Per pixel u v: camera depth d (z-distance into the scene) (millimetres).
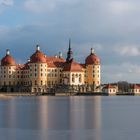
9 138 95688
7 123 122750
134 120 134625
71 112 165750
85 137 97188
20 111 169625
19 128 111188
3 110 175375
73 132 104562
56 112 165125
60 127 113500
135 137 97125
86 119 136125
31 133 102625
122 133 103125
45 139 94562
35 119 134750
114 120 133875
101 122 127312
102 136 98562
